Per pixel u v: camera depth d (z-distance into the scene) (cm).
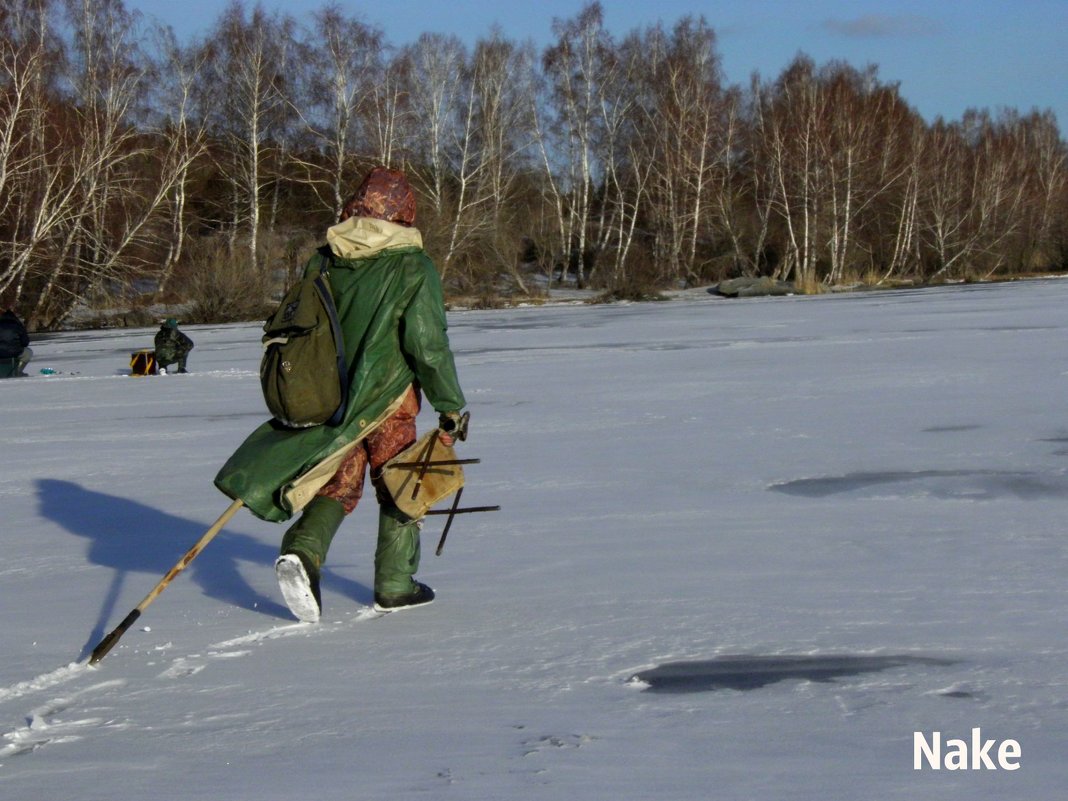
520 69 6166
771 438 1022
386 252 492
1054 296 3653
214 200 5697
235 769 332
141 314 4516
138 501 850
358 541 679
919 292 4612
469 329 3244
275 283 5081
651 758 328
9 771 336
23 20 4206
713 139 6316
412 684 409
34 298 4372
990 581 526
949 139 7231
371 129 5481
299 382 479
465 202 5838
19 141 3988
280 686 411
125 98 4506
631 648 442
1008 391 1280
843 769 316
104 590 577
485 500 789
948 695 376
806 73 6525
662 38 6544
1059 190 7394
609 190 6625
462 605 518
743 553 603
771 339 2323
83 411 1540
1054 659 410
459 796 304
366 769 328
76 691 413
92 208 4269
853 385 1408
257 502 472
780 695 382
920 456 896
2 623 515
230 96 5319
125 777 329
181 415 1430
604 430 1120
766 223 6278
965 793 297
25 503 859
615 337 2612
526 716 370
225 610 528
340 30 5447
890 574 546
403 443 503
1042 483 771
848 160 6169
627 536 658
